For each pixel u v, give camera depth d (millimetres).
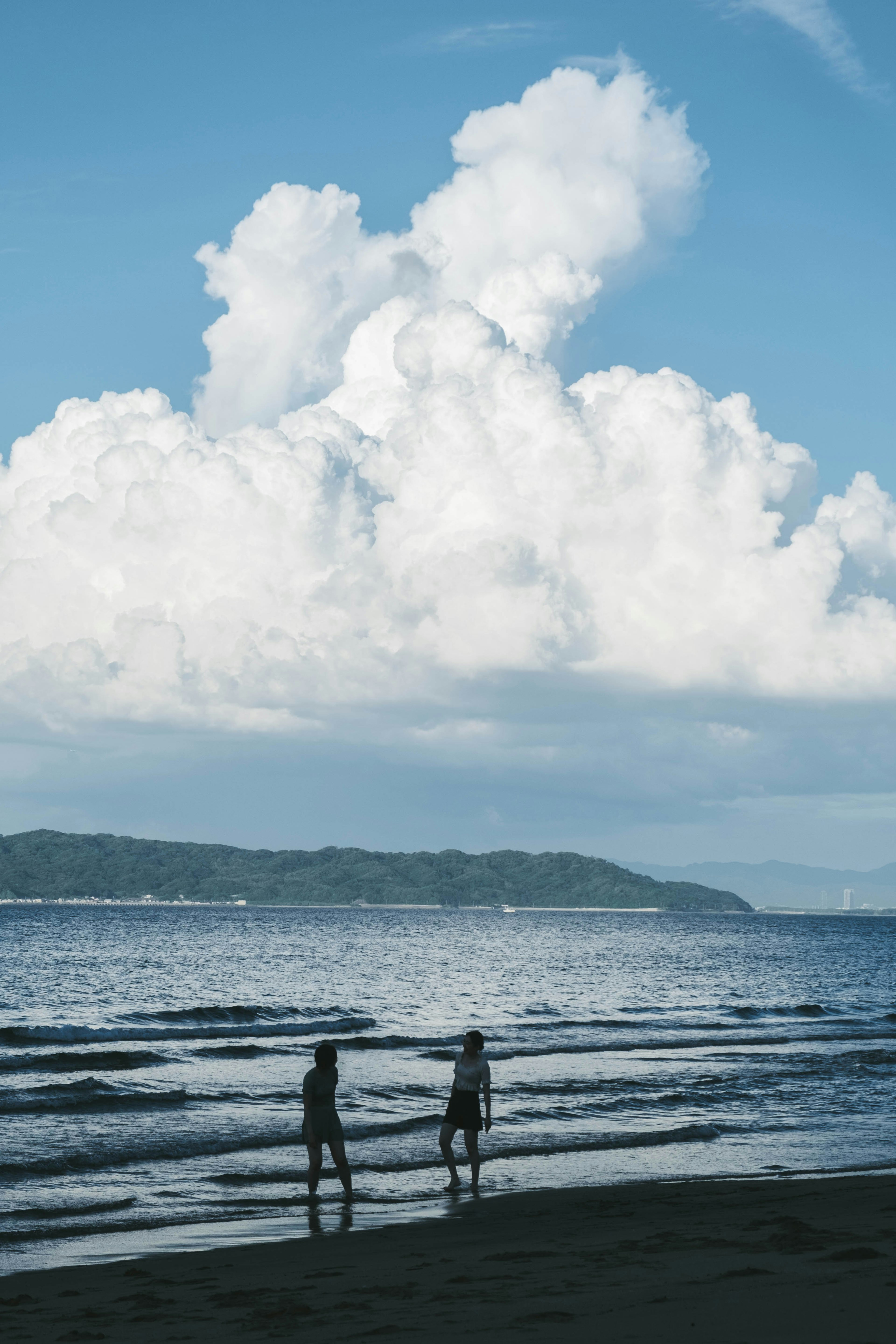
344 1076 29391
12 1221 14828
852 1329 6762
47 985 68438
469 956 119125
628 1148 21016
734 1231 12234
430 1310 8617
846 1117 24953
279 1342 7629
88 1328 8602
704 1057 35969
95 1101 24406
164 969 86938
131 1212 15484
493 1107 25047
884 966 115625
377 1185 17516
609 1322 7523
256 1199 16391
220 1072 30812
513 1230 13711
